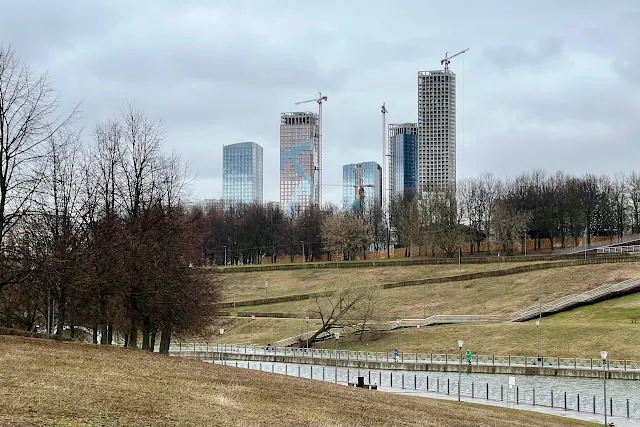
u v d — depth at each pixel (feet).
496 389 291.38
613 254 612.70
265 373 197.16
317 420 123.13
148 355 186.19
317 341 479.00
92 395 112.27
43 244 192.54
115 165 236.02
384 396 185.16
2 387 109.19
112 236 219.20
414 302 564.71
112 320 240.12
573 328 415.03
